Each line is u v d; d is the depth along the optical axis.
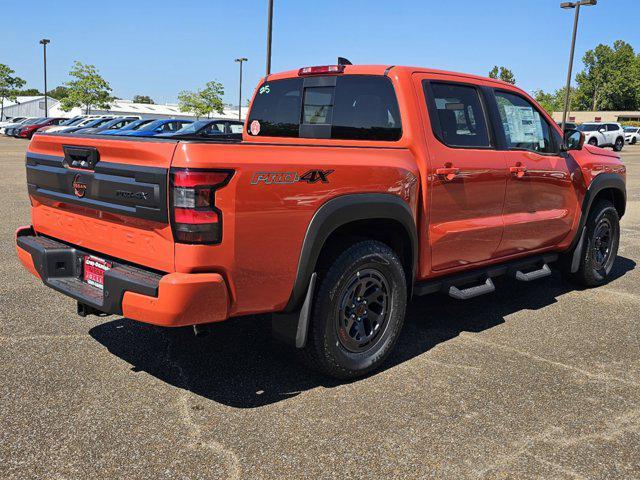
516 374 3.74
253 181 2.96
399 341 4.30
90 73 51.88
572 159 5.32
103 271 3.35
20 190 12.29
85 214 3.40
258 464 2.68
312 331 3.36
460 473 2.65
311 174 3.19
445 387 3.53
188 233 2.82
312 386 3.50
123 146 3.01
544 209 5.00
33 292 5.11
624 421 3.16
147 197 2.92
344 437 2.93
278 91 4.87
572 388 3.55
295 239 3.17
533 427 3.07
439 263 4.14
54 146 3.56
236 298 3.05
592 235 5.66
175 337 4.20
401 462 2.72
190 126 17.55
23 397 3.23
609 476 2.66
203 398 3.30
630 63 108.62
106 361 3.75
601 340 4.39
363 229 3.80
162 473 2.59
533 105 4.95
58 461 2.65
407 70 4.00
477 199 4.28
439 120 4.05
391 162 3.62
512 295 5.59
